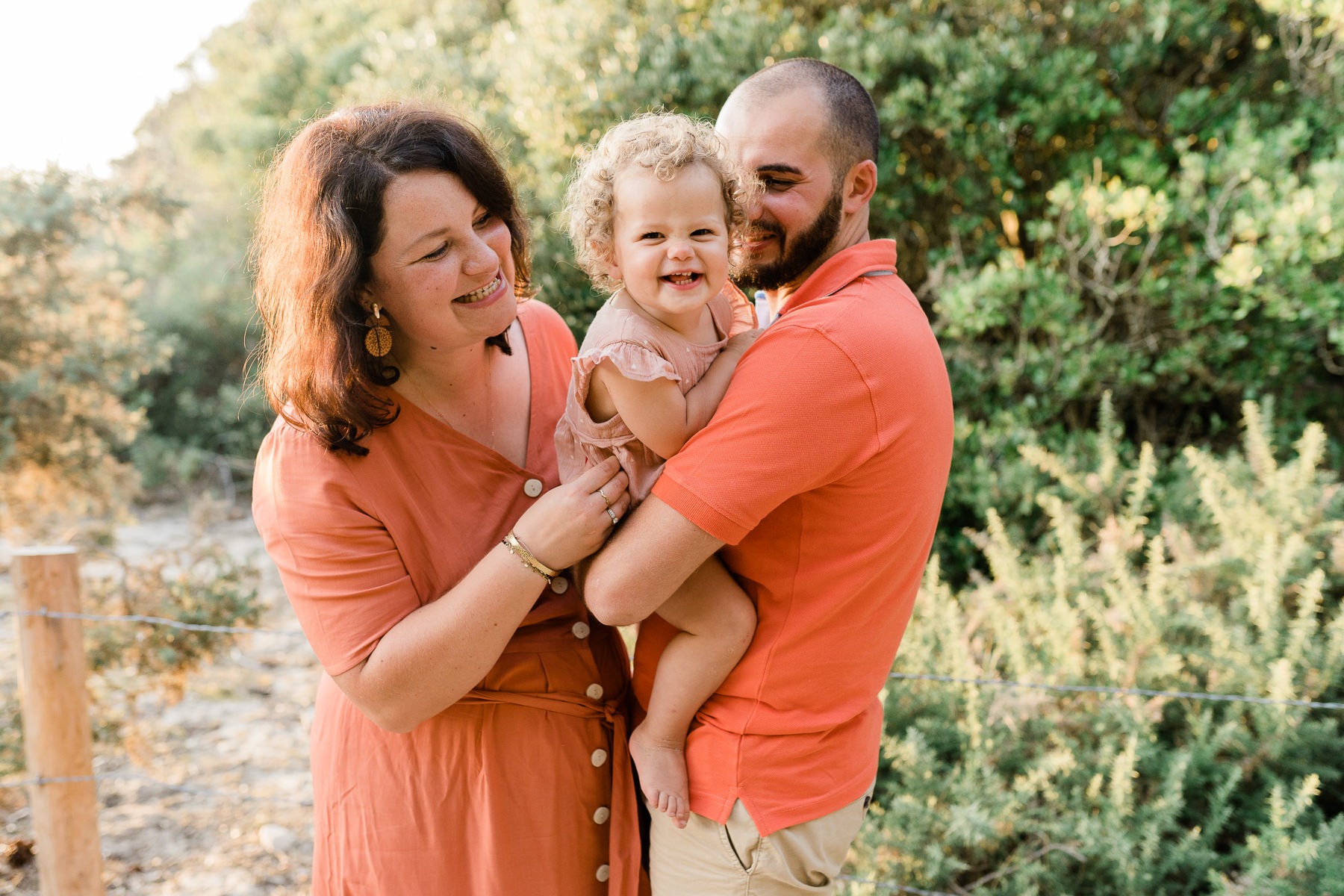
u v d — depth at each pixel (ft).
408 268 4.91
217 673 18.93
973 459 16.56
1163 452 16.65
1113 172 17.60
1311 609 10.48
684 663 5.25
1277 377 16.99
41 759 10.34
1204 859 9.23
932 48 17.24
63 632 10.30
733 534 4.73
